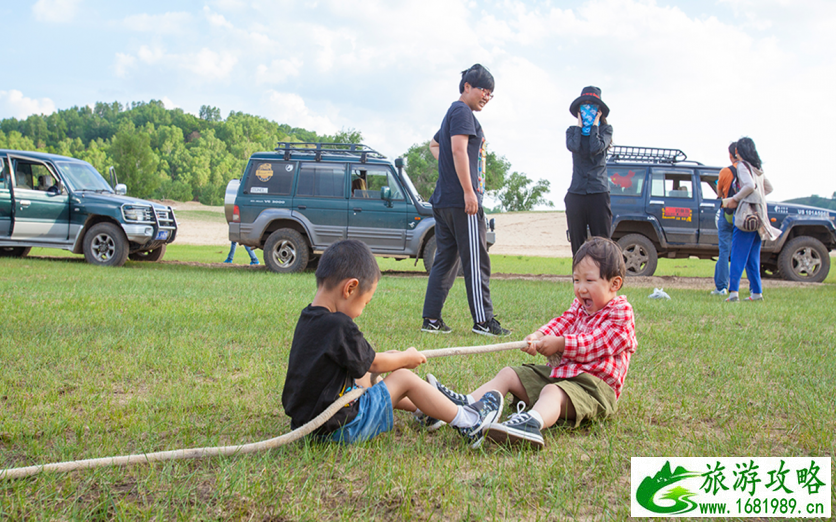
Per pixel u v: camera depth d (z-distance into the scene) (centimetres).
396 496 189
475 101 506
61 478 198
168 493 186
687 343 448
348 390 234
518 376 277
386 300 672
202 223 3259
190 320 496
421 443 235
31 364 338
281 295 682
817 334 503
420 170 7294
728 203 761
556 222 3444
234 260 1504
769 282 1109
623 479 209
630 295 824
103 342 398
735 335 488
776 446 244
